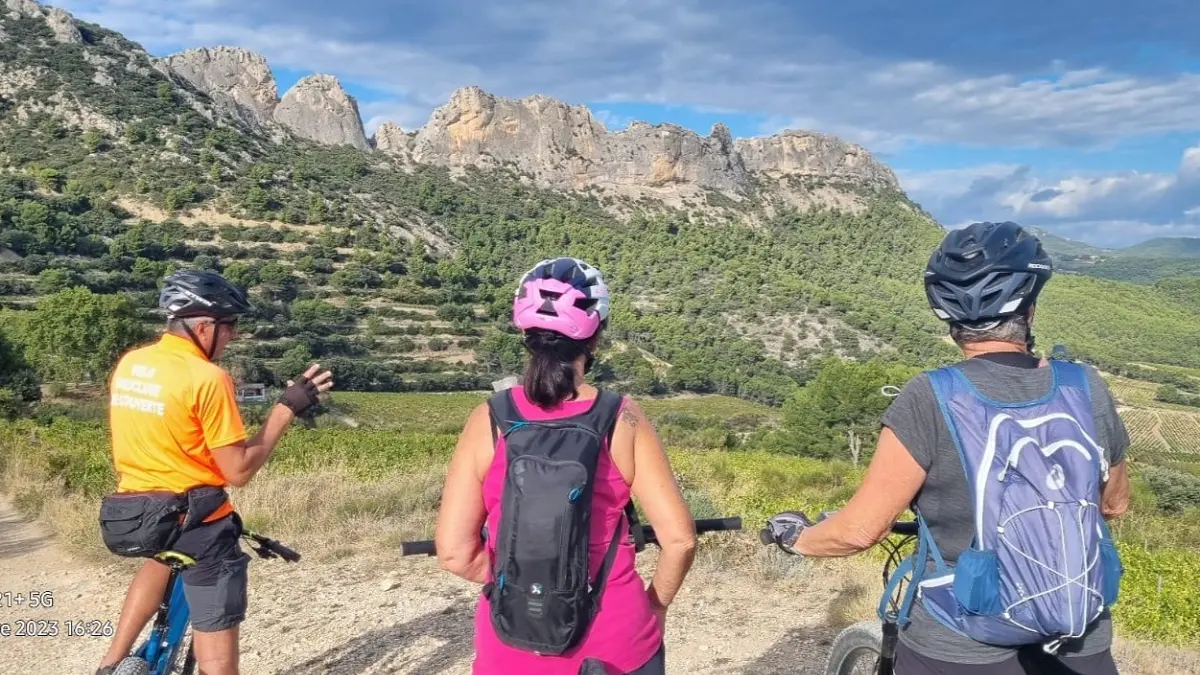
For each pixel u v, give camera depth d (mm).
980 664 1923
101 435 20891
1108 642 1947
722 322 116312
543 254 146250
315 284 86688
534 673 1916
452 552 2043
